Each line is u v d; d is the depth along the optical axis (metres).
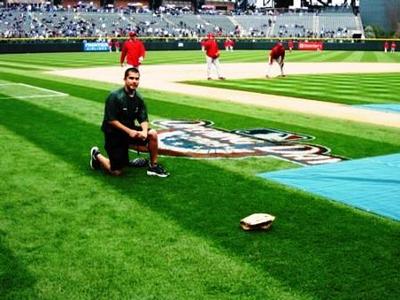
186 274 4.44
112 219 5.75
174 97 16.86
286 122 12.16
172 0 103.19
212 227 5.52
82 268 4.56
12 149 9.14
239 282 4.30
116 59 43.16
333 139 10.23
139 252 4.89
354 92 19.08
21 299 4.03
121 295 4.09
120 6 95.25
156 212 5.96
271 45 67.88
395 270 4.52
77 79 23.66
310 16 84.12
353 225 5.60
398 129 11.40
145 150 7.63
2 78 24.08
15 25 69.12
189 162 8.28
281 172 7.70
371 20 94.94
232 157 8.63
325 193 6.71
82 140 9.91
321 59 45.34
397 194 6.68
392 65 36.72
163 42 64.19
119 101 7.22
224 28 82.12
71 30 71.31
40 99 16.11
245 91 19.11
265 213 5.94
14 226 5.55
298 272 4.47
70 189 6.85
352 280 4.33
